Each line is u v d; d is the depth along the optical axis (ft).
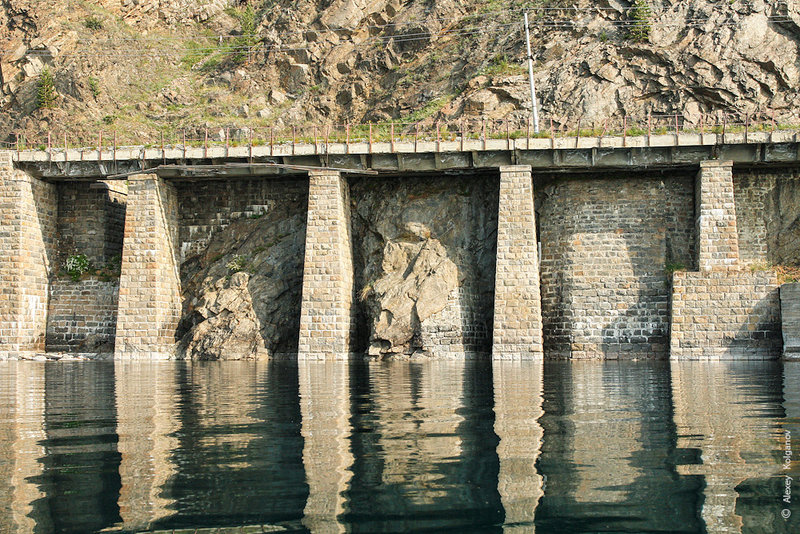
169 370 110.83
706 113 164.25
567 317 139.03
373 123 199.93
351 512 28.63
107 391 73.77
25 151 149.59
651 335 135.23
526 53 187.11
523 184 136.56
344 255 142.61
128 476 34.19
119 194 166.50
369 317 142.61
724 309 126.93
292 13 233.14
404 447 39.88
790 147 131.03
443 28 211.61
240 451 39.34
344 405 59.36
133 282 145.89
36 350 152.05
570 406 57.00
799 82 163.02
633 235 139.33
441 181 149.07
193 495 31.04
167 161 147.23
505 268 134.92
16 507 29.50
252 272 149.89
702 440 41.19
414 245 145.69
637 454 37.73
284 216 156.56
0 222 149.28
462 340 138.72
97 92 227.20
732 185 131.54
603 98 169.17
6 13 239.09
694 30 172.76
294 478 33.55
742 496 30.42
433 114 183.01
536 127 155.12
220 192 159.22
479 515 28.25
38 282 153.48
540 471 34.42
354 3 225.97
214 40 265.54
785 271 134.41
